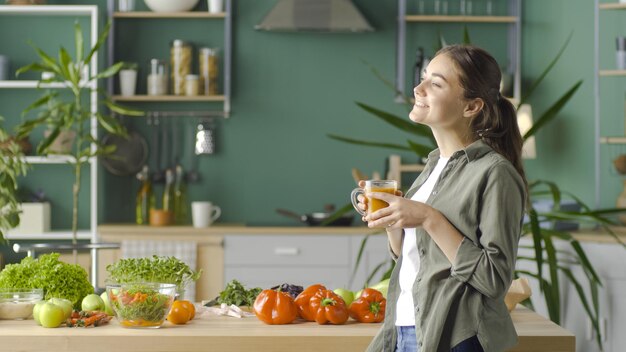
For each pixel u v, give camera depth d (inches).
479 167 84.0
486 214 82.0
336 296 106.4
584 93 230.4
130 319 100.8
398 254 95.0
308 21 224.2
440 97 87.2
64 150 224.8
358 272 221.0
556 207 185.3
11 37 232.4
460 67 87.2
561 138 233.8
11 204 181.0
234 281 119.1
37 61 232.2
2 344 98.0
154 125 240.7
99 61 229.3
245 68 241.4
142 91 240.1
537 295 202.5
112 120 215.9
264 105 242.2
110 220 240.5
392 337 91.7
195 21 240.7
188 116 241.4
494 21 236.8
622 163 216.7
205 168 242.2
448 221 83.8
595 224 217.5
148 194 234.2
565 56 233.3
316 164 242.7
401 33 235.5
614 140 214.2
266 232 221.1
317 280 221.1
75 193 215.0
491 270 80.7
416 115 88.8
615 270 189.9
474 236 83.0
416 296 85.2
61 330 100.3
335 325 104.7
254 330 101.0
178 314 104.1
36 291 108.5
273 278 221.5
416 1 240.4
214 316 110.4
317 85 242.1
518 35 237.0
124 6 233.6
